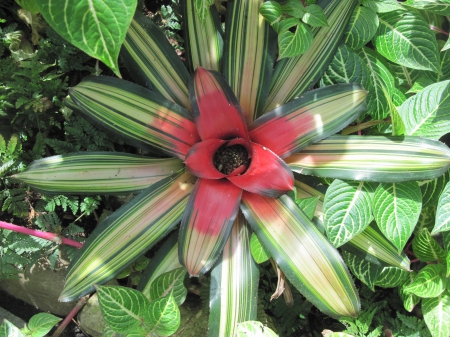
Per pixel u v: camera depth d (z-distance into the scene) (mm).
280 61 508
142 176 519
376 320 648
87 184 503
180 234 468
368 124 542
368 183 487
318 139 468
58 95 618
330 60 497
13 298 681
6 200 590
